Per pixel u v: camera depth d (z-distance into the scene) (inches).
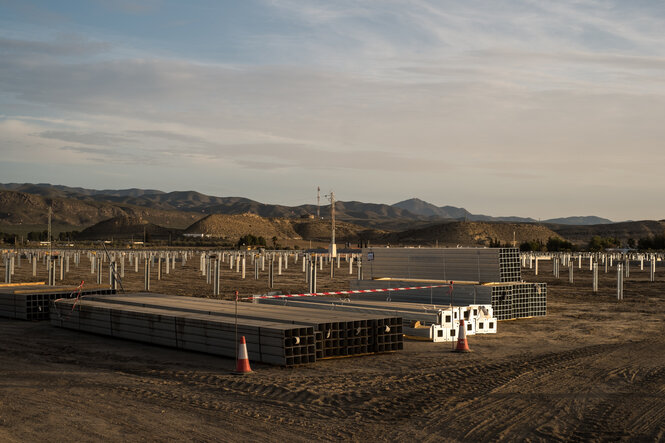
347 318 644.7
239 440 359.3
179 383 502.0
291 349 574.6
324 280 1859.0
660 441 360.8
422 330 754.8
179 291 1406.3
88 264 2672.2
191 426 384.5
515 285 959.0
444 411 421.7
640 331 825.5
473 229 7249.0
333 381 512.1
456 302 952.9
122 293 1023.0
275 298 926.4
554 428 385.4
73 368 563.2
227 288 1503.4
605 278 2026.3
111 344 702.5
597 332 815.7
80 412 412.8
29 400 442.0
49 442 350.9
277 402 443.5
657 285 1704.0
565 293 1433.3
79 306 802.8
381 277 1126.4
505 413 417.4
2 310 950.4
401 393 472.4
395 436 369.1
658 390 483.2
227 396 460.1
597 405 438.6
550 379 522.0
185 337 660.7
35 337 751.1
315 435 369.7
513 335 789.2
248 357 601.3
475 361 607.2
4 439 354.0
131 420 395.9
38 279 1787.6
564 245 4894.2
